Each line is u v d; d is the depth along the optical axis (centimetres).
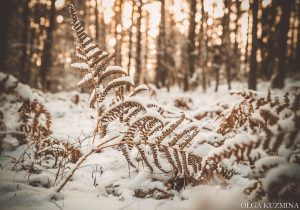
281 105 209
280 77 1302
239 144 191
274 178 158
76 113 620
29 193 221
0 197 215
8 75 324
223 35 1694
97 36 1578
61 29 2023
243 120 263
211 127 310
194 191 236
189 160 234
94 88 240
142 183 248
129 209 212
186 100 770
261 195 192
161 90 1673
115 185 254
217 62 1767
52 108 630
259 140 181
